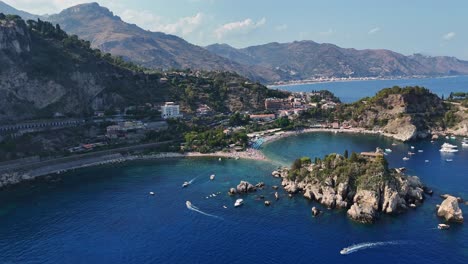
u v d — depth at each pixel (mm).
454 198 149000
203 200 174250
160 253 128125
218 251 128250
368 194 154750
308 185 175875
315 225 144625
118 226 149500
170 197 179500
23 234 145125
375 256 122812
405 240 132000
